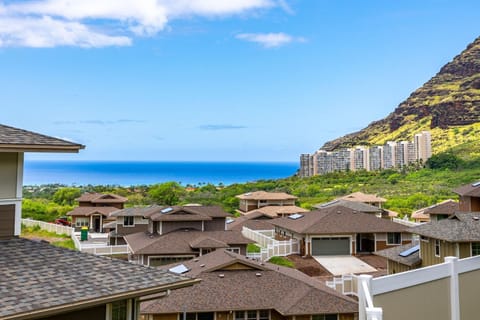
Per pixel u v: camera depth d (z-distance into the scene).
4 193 11.70
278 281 22.95
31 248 11.40
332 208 44.12
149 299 12.01
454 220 28.03
